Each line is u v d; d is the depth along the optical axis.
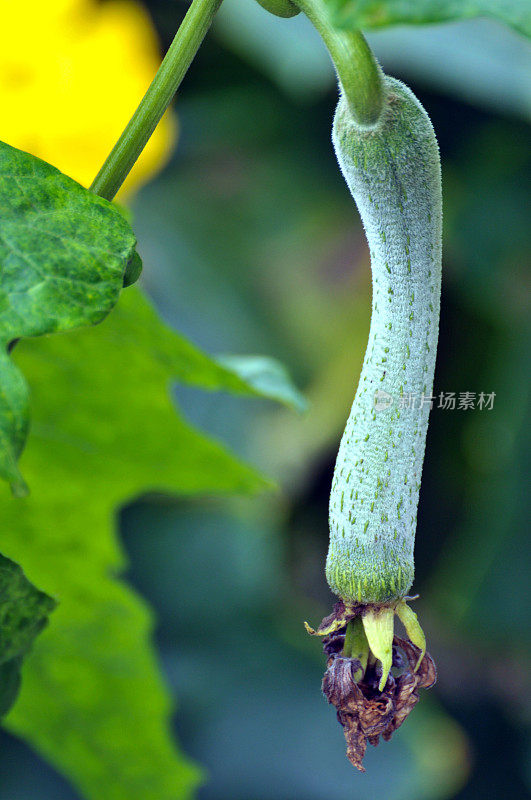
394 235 0.41
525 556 0.98
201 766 0.97
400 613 0.42
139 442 0.56
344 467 0.42
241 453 0.98
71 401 0.55
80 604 0.58
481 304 1.00
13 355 0.53
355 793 0.96
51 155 0.85
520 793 1.00
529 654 1.00
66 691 0.59
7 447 0.38
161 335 0.51
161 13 1.01
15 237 0.40
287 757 0.98
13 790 0.95
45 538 0.58
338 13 0.36
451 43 0.96
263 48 0.93
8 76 0.82
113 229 0.40
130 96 0.86
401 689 0.43
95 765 0.62
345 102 0.41
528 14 0.36
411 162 0.41
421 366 0.42
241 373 0.55
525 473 0.98
